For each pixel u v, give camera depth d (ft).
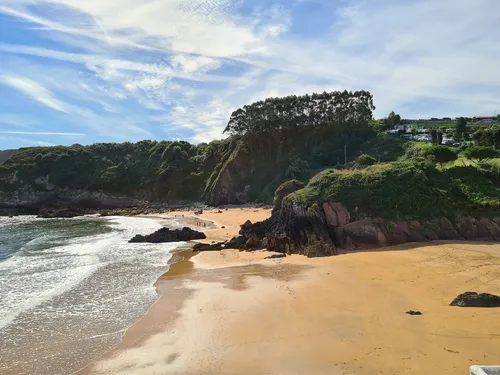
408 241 105.81
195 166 385.50
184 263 100.99
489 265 77.92
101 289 75.97
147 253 117.19
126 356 46.47
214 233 157.99
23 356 46.96
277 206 135.85
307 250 102.42
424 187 115.75
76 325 56.85
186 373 41.81
